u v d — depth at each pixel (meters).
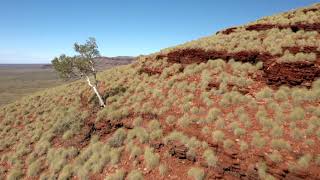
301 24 23.95
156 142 16.02
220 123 15.32
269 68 18.95
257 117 15.03
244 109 16.28
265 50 21.14
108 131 19.80
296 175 11.11
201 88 20.16
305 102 15.29
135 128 18.17
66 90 35.09
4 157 22.17
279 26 25.56
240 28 29.95
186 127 16.44
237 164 12.46
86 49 25.14
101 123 20.78
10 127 28.36
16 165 20.45
